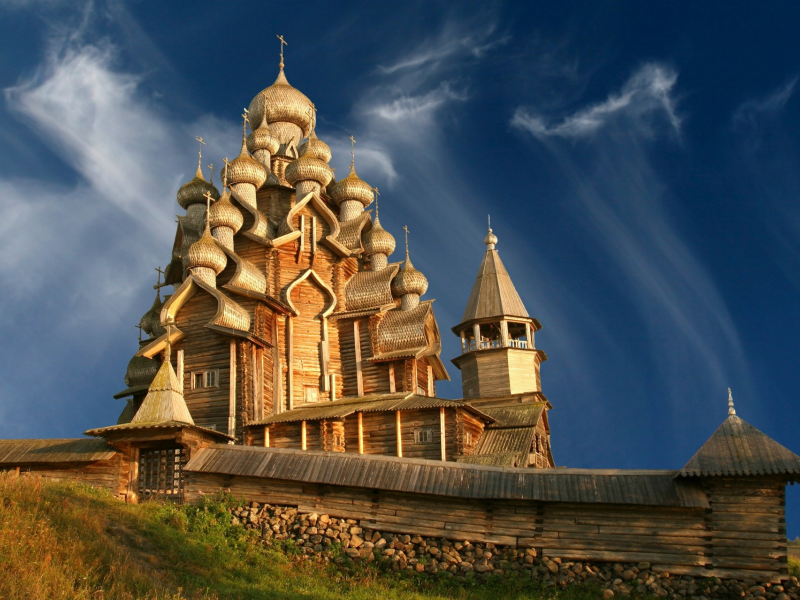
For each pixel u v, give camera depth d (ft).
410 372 131.13
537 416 124.26
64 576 52.90
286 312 130.72
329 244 140.97
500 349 142.72
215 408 116.06
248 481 81.05
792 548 107.14
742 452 69.15
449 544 73.97
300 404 128.88
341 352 136.98
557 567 71.05
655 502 69.31
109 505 75.61
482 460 110.52
